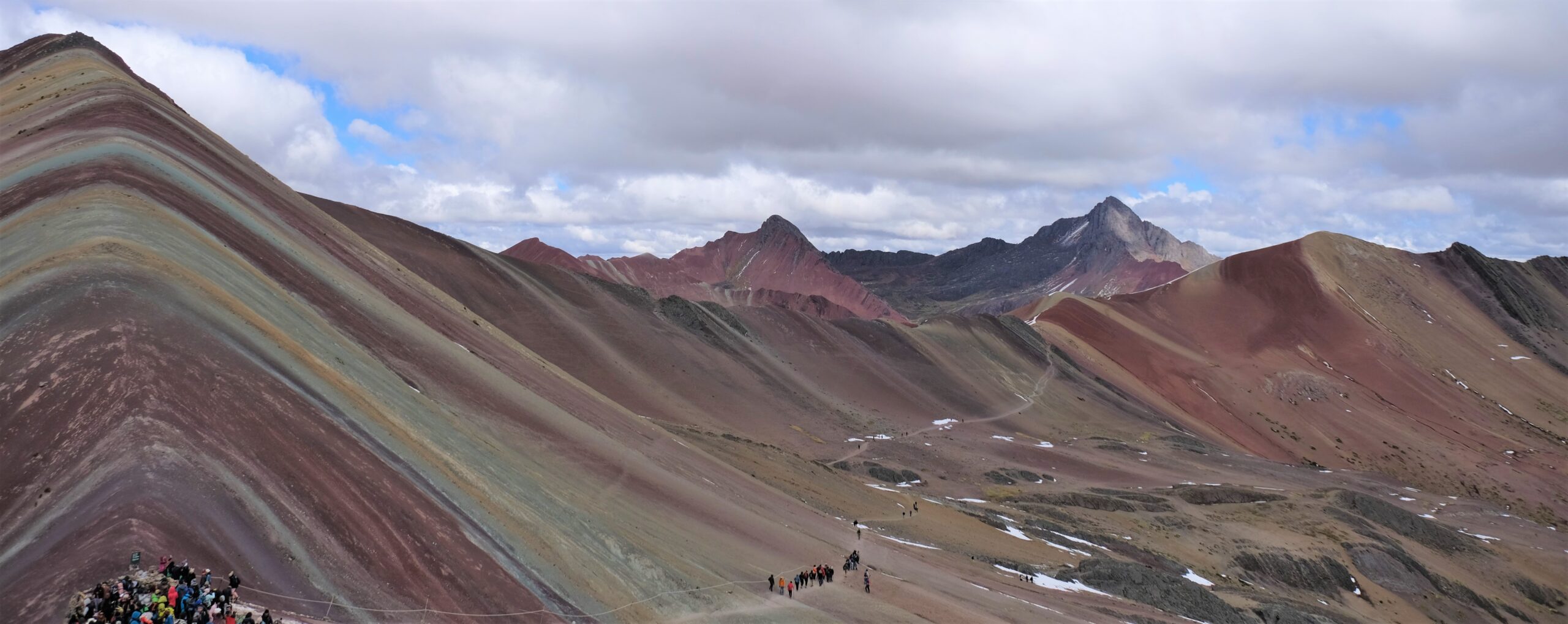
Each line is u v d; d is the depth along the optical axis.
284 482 36.97
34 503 31.17
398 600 35.69
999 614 67.31
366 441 44.84
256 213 75.75
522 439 63.06
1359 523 142.62
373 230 146.62
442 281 143.62
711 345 176.88
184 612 27.84
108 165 60.72
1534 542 158.50
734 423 144.12
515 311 147.88
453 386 64.88
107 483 31.97
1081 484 154.88
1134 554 112.38
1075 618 72.19
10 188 59.53
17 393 35.16
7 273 44.22
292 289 60.97
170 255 49.28
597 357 143.62
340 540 36.34
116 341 38.66
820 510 92.38
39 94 92.69
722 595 54.56
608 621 44.62
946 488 137.25
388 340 65.25
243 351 44.06
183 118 96.25
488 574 41.25
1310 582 118.81
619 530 56.28
